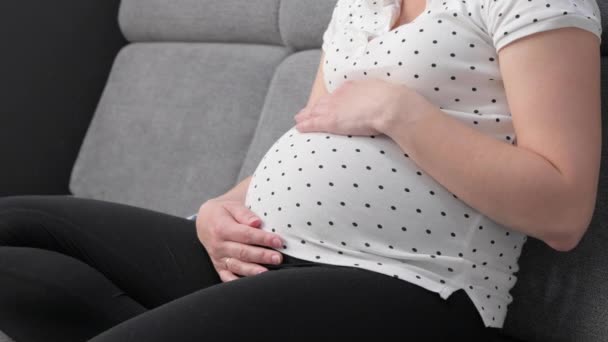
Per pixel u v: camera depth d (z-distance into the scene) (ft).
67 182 7.77
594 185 2.99
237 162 6.14
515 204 2.96
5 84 7.33
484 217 3.15
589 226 3.72
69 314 3.38
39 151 7.56
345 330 2.87
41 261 3.43
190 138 6.51
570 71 2.98
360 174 3.22
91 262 3.78
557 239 3.03
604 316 3.59
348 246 3.20
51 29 7.55
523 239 3.36
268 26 6.33
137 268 3.75
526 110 2.99
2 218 3.84
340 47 3.66
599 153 3.01
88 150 7.34
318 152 3.35
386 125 3.12
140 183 6.75
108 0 7.88
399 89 3.17
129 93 7.22
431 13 3.30
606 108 3.75
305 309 2.84
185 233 3.92
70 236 3.79
